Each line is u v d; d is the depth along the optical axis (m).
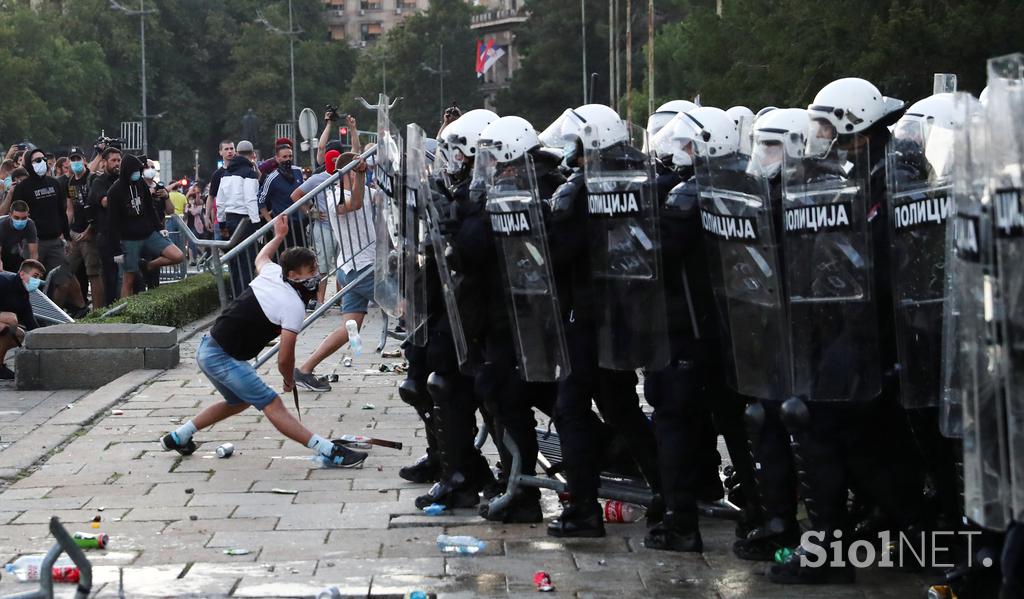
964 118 4.34
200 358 8.12
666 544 6.18
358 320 11.26
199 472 8.03
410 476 7.73
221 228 17.50
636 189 5.91
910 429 5.66
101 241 16.14
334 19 126.69
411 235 6.74
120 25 87.62
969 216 4.30
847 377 5.37
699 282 5.92
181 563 6.05
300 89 92.75
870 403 5.47
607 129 5.98
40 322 14.05
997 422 4.19
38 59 76.69
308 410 10.10
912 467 5.65
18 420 10.45
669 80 51.72
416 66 96.25
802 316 5.43
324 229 12.18
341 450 8.11
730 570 5.86
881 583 5.64
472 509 7.07
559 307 6.21
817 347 5.41
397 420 9.69
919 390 5.20
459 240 6.34
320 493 7.47
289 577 5.79
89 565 4.54
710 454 6.64
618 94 62.94
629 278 5.97
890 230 5.23
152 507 7.17
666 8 77.81
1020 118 4.02
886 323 5.39
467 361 6.74
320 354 11.02
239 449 8.70
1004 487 4.18
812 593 5.50
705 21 28.22
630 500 6.59
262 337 8.14
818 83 23.80
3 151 69.44
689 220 5.84
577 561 6.01
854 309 5.36
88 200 16.31
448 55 96.38
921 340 5.18
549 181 6.45
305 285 8.17
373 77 95.88
